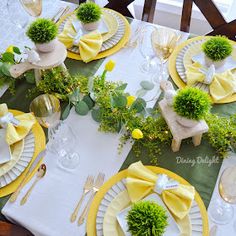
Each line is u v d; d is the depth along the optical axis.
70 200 1.44
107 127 1.58
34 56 1.64
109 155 1.55
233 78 1.68
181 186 1.40
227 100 1.65
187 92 1.45
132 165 1.45
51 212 1.42
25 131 1.56
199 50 1.81
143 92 1.64
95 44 1.83
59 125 1.53
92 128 1.62
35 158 1.53
